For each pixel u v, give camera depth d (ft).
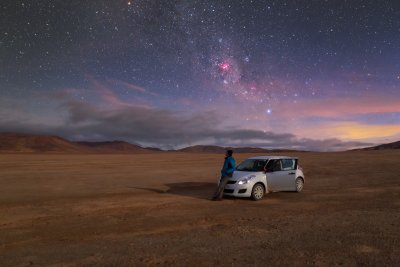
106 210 41.29
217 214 38.47
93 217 37.37
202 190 59.88
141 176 83.41
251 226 31.81
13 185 65.62
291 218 35.24
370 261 21.79
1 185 65.57
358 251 23.80
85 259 22.93
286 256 22.86
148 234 29.94
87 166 118.62
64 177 80.53
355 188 59.41
